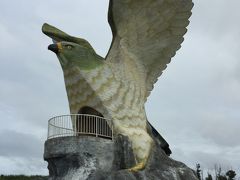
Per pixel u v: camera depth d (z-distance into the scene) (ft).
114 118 70.13
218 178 182.60
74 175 61.52
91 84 70.64
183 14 78.48
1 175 141.90
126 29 75.46
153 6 76.18
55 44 71.31
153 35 77.66
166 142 78.95
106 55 74.54
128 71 75.10
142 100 75.66
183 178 70.44
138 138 70.28
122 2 73.15
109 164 64.13
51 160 65.51
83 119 72.38
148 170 68.39
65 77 73.56
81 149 62.85
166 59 79.05
